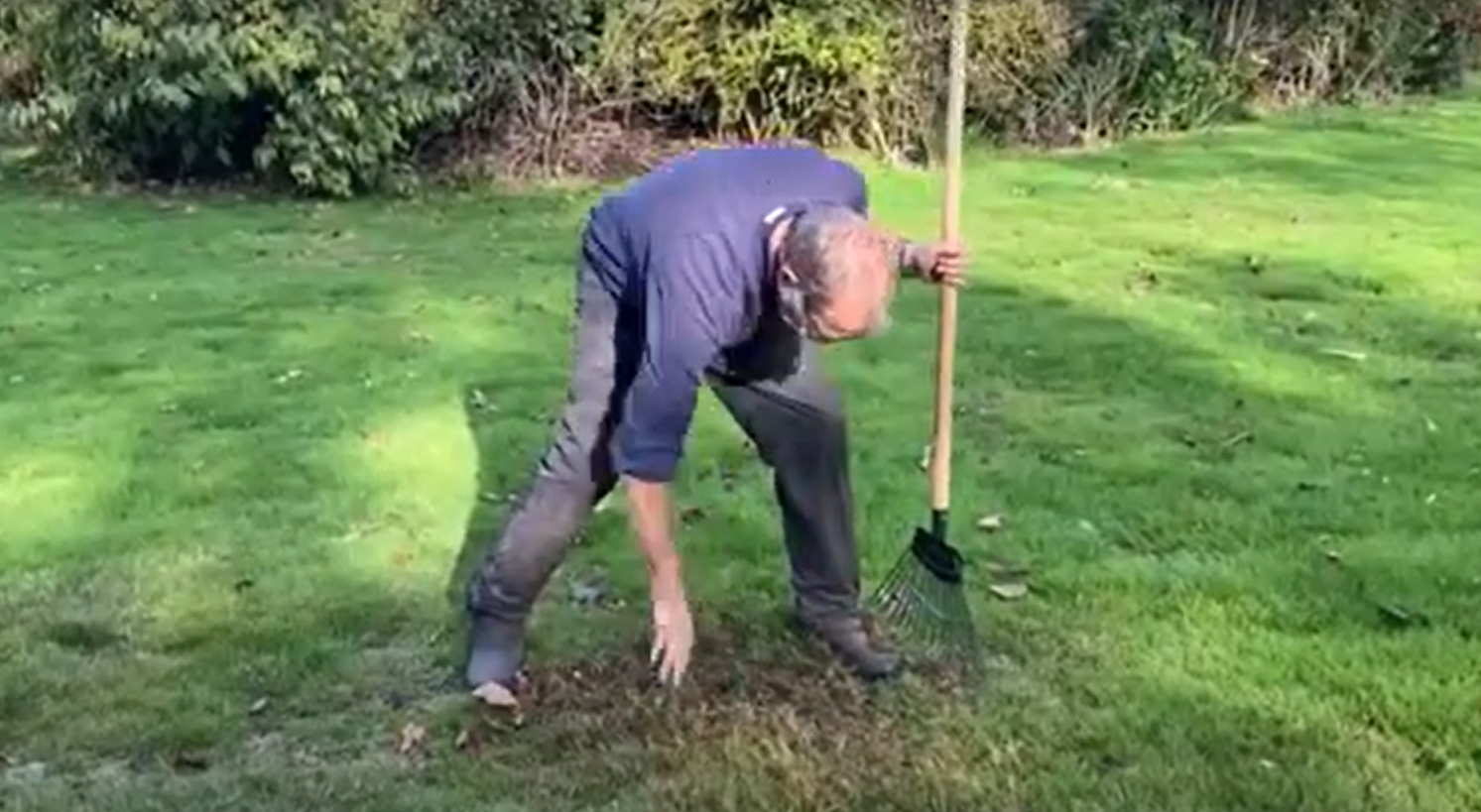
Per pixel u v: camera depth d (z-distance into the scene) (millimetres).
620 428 3619
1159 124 13992
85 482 5625
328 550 5023
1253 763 3707
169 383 6824
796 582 4223
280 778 3732
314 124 11461
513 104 12180
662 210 3531
